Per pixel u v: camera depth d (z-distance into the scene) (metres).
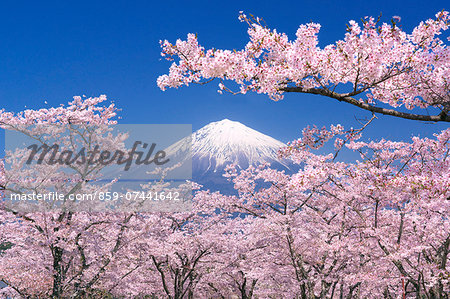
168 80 5.61
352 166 8.05
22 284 10.37
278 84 5.54
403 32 5.50
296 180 6.31
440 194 5.68
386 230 9.83
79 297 10.79
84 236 10.92
